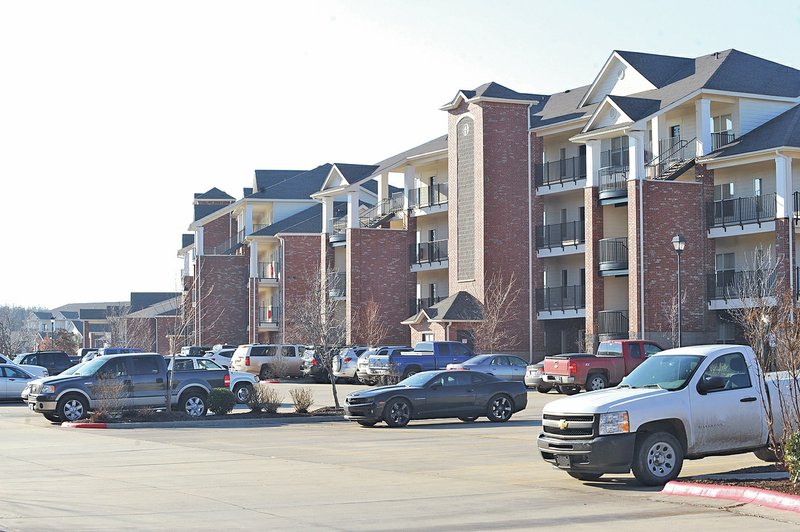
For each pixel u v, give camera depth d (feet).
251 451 76.79
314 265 260.01
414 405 99.96
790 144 154.71
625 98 170.81
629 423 54.29
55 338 354.95
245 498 52.08
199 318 276.21
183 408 111.65
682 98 166.61
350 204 226.79
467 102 199.00
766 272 151.53
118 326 306.96
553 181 192.44
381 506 49.24
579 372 132.87
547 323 196.24
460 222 201.77
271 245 277.64
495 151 195.11
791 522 43.14
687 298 167.43
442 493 53.52
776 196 156.15
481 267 193.88
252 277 270.05
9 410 128.16
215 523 44.52
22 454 74.84
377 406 98.84
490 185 194.49
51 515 46.39
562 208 195.83
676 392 55.72
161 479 59.98
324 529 43.06
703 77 171.53
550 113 201.57
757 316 74.23
